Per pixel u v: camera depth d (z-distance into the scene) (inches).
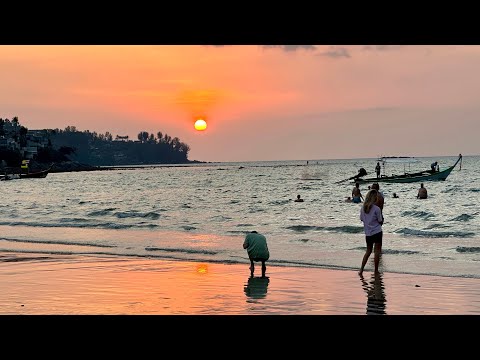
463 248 673.0
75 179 5585.6
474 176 3444.9
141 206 1796.3
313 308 381.7
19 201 2210.9
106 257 654.5
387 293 433.7
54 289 455.5
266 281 493.7
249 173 5974.4
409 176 2600.9
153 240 824.9
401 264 577.3
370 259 615.2
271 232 928.9
